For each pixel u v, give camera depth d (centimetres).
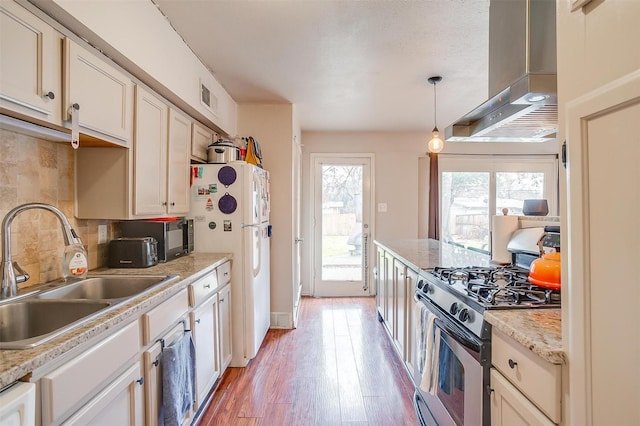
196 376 183
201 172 255
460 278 165
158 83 184
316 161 467
